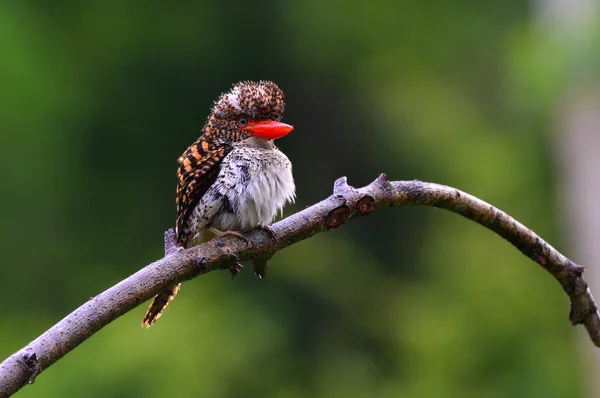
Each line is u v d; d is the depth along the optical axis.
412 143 23.41
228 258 4.21
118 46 22.66
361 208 4.46
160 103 22.91
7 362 3.57
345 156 24.25
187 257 4.10
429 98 23.78
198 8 23.09
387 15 24.30
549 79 12.32
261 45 23.72
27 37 21.72
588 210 12.91
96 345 17.38
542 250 4.62
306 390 20.06
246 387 18.23
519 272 17.66
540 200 18.06
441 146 23.06
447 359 17.48
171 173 22.62
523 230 4.60
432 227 22.08
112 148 22.45
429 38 24.66
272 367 18.89
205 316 18.38
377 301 21.20
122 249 21.83
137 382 16.92
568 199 13.91
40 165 21.27
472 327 17.48
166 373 17.06
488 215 4.57
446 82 24.23
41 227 21.25
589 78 12.04
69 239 21.48
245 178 5.19
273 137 5.34
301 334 20.86
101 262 21.56
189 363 17.31
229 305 19.17
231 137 5.40
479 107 24.09
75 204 21.77
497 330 17.23
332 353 20.69
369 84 24.02
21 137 21.11
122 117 22.52
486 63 24.45
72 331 3.72
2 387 3.54
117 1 22.73
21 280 20.75
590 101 12.48
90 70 22.53
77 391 16.77
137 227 22.16
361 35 24.31
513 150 19.20
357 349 20.80
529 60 12.52
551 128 15.60
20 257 20.95
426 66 24.52
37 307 20.64
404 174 23.55
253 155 5.25
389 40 24.56
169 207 22.52
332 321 21.03
